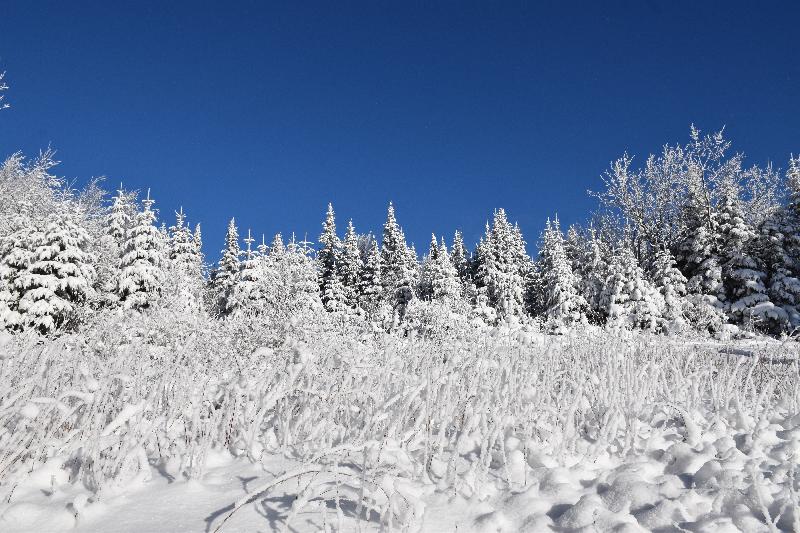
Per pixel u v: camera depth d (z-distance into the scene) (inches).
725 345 365.7
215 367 203.9
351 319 425.7
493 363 204.4
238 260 1608.0
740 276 1159.0
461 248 2268.7
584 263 1558.8
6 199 1047.6
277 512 103.9
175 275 1074.1
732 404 227.6
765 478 129.8
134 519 102.7
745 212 1360.7
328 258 2039.9
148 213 1146.0
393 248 1962.4
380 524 95.7
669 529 105.7
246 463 139.7
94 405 133.8
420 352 237.0
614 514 109.4
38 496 115.7
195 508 108.0
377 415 140.6
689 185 1386.6
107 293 1102.4
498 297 1643.7
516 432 169.6
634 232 1494.8
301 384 169.9
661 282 1182.9
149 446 149.6
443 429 150.9
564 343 307.0
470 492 123.9
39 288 834.2
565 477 135.4
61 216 894.4
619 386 210.5
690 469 142.6
